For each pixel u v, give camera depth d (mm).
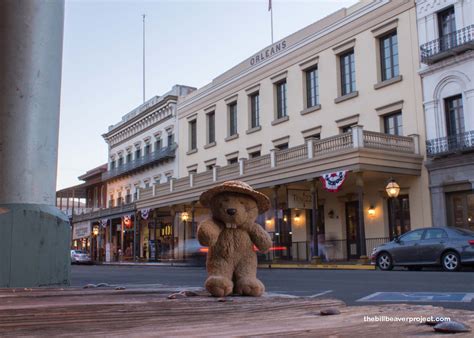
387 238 21562
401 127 21609
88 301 2393
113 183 47500
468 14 18969
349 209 23891
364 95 22984
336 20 24578
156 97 40938
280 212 23125
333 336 1479
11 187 3725
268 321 1848
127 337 1462
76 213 53750
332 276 12547
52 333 1549
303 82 26359
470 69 18875
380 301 6762
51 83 4000
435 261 15023
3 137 3744
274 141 27719
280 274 14305
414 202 20578
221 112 32375
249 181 24500
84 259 40375
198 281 12203
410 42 21156
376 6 22641
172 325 1741
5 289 3102
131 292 3025
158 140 40062
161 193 32812
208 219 3389
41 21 3953
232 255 3254
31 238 3684
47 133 3938
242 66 30609
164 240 36562
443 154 19234
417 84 20812
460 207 19172
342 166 19766
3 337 1479
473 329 1594
